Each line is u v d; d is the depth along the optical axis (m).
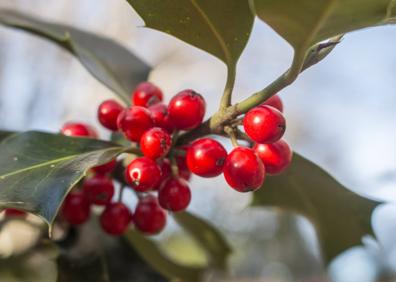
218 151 0.17
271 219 0.78
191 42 0.18
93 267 0.21
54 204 0.15
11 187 0.16
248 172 0.16
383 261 0.64
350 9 0.14
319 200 0.22
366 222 0.22
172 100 0.18
